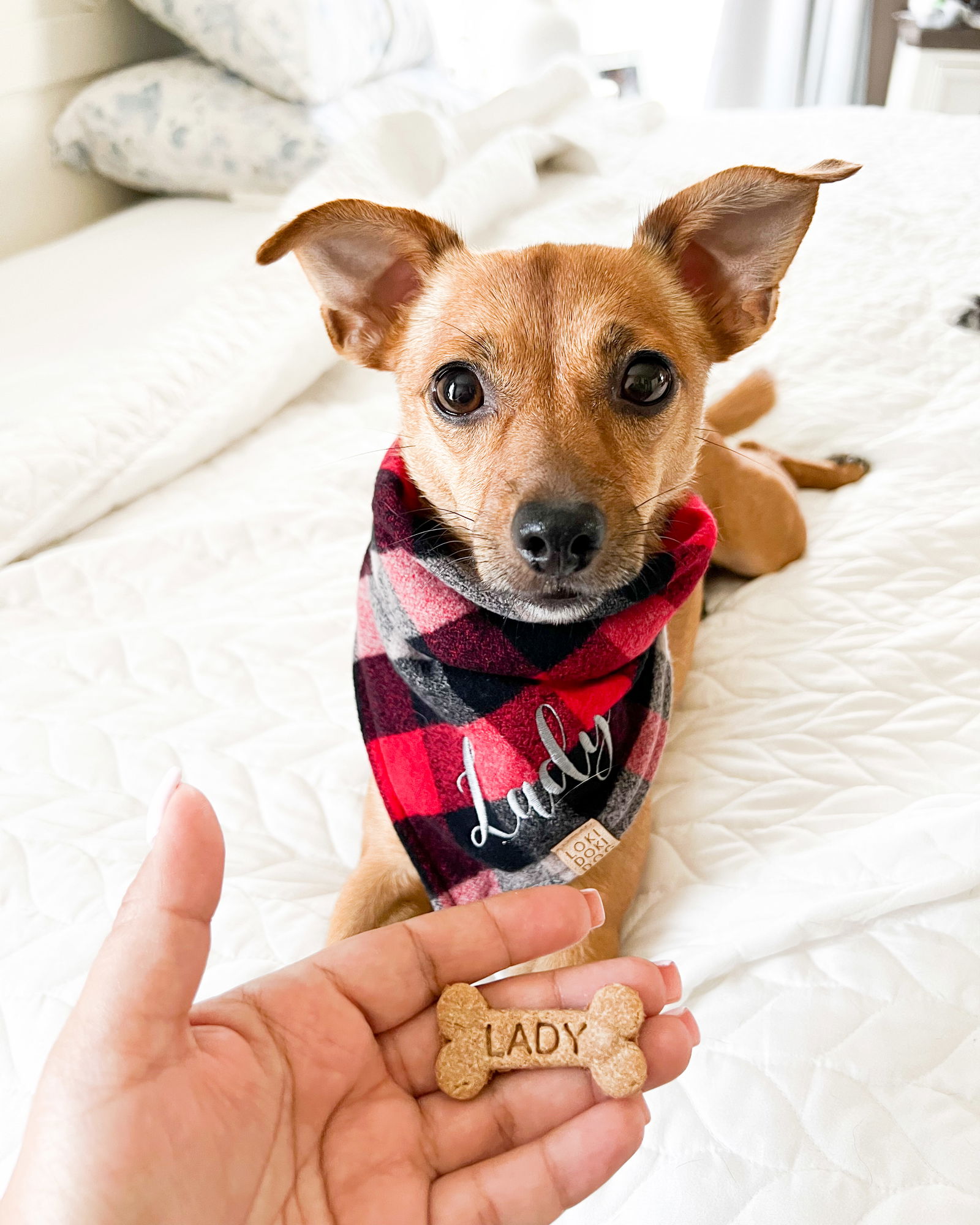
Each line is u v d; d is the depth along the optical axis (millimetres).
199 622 494
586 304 354
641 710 384
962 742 398
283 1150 247
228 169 846
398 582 362
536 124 1085
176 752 430
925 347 677
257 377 625
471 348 352
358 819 416
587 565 328
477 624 354
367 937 284
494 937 291
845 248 798
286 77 816
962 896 331
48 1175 213
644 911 378
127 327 666
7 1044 320
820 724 417
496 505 334
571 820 363
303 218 363
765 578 518
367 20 921
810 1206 268
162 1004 224
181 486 603
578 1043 272
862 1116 283
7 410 575
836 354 677
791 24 1630
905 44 1473
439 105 1008
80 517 558
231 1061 242
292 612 506
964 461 555
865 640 453
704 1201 273
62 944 345
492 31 1400
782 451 606
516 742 359
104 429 565
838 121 1070
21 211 858
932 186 887
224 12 803
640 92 1739
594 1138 260
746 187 370
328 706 457
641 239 394
